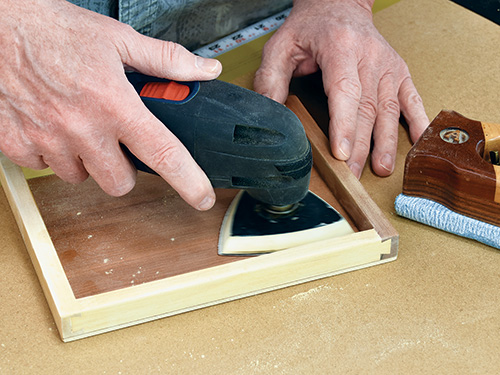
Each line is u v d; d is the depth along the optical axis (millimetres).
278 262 662
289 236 725
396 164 852
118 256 712
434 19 1101
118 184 709
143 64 681
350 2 976
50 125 644
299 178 663
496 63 1002
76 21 650
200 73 675
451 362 611
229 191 795
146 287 634
